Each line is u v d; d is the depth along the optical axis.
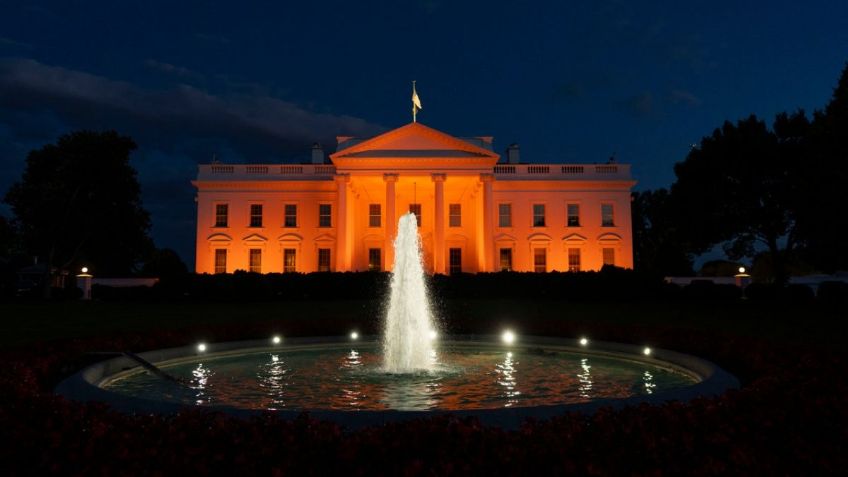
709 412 6.06
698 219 47.94
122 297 41.03
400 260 18.64
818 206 33.41
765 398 6.77
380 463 5.10
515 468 4.94
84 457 5.22
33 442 5.49
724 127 47.41
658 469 4.91
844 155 30.94
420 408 9.63
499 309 33.34
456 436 5.38
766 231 46.66
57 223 47.59
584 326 17.23
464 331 18.33
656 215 73.31
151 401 7.66
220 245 49.31
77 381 9.83
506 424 6.54
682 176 49.69
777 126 45.59
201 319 28.55
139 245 52.69
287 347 17.03
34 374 9.87
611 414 6.01
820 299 34.25
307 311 32.62
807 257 39.34
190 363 14.78
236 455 5.19
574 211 50.25
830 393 7.30
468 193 49.25
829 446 5.52
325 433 5.50
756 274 55.34
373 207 49.94
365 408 9.62
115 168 48.91
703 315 28.72
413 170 44.34
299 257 49.41
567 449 5.17
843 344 17.08
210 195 49.81
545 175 50.38
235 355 16.02
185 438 5.42
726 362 11.87
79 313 31.98
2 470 5.23
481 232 44.88
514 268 49.41
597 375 12.86
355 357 15.88
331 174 50.28
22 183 48.03
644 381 12.14
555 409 6.91
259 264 49.41
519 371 13.40
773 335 19.72
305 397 10.54
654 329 15.55
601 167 50.62
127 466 5.07
